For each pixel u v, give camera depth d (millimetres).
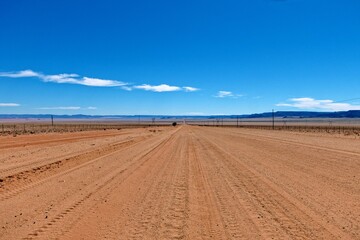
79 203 11539
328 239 8148
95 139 46938
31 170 18297
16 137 48406
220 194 13211
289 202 11875
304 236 8375
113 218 9844
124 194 13078
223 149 32625
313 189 14062
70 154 26844
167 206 11328
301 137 52438
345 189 14039
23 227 8891
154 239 8156
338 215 10211
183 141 44688
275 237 8320
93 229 8812
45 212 10359
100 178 16547
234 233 8633
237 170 19391
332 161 23062
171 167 20641
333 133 68875
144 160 24031
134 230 8789
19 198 12211
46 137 49438
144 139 49406
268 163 22297
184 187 14570
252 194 13188
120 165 21328
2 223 9227
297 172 18547
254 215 10281
